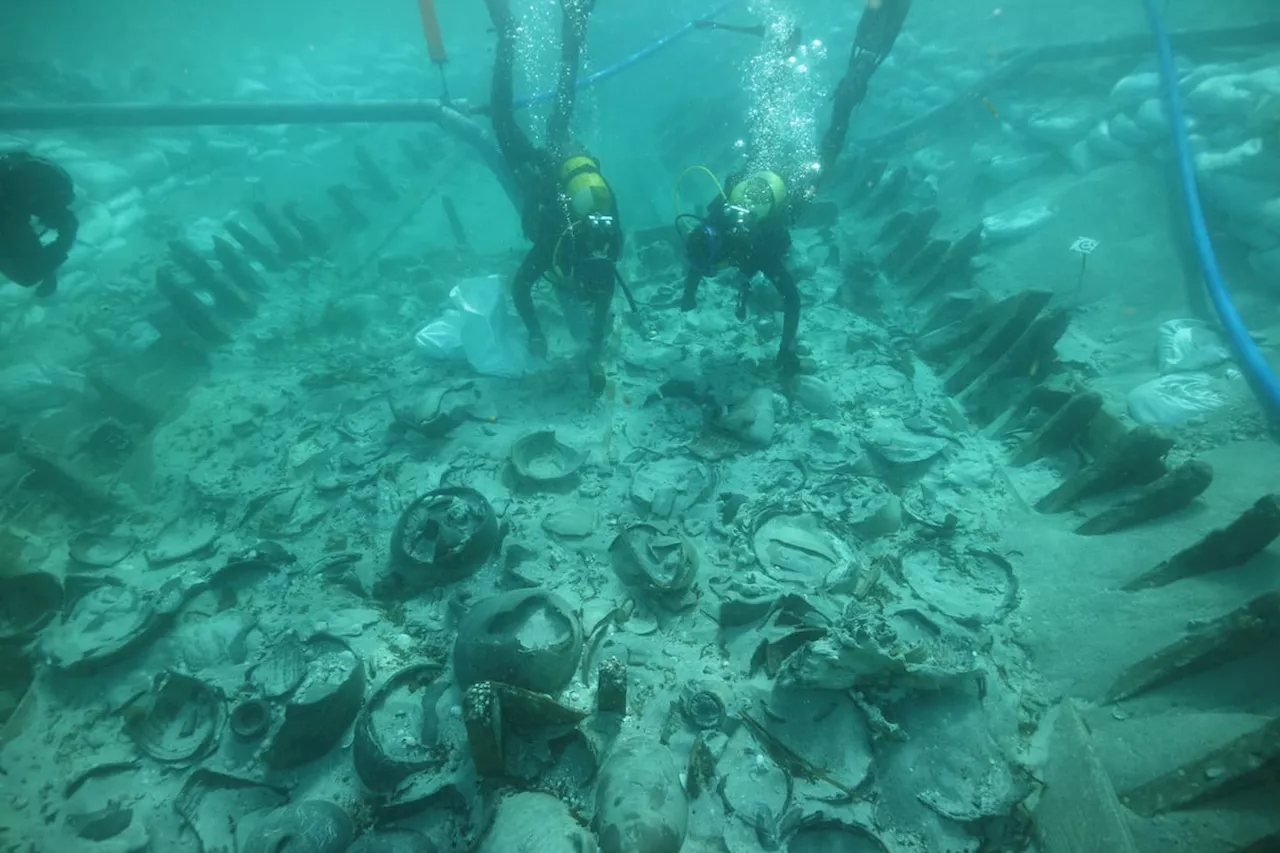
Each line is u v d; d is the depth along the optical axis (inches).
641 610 144.0
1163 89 242.1
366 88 538.3
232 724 122.6
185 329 243.3
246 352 249.0
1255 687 104.5
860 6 519.8
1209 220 214.4
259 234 344.8
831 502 168.9
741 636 136.8
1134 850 91.0
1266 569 119.0
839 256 283.0
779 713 120.7
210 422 211.6
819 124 384.2
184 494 186.4
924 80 383.6
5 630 145.3
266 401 220.4
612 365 225.1
